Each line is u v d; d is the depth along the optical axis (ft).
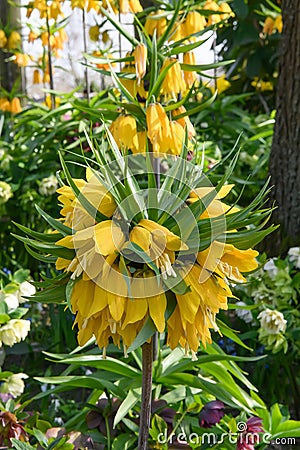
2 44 8.87
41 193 7.34
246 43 10.55
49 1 8.21
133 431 3.84
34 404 5.28
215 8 5.92
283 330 4.91
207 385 3.97
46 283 2.81
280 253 5.75
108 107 5.59
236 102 10.82
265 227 6.16
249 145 7.98
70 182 2.64
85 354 4.20
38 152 7.82
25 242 2.67
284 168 6.06
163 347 4.33
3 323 4.45
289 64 5.98
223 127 8.36
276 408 3.97
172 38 5.22
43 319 6.76
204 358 3.94
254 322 5.30
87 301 2.66
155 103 4.15
